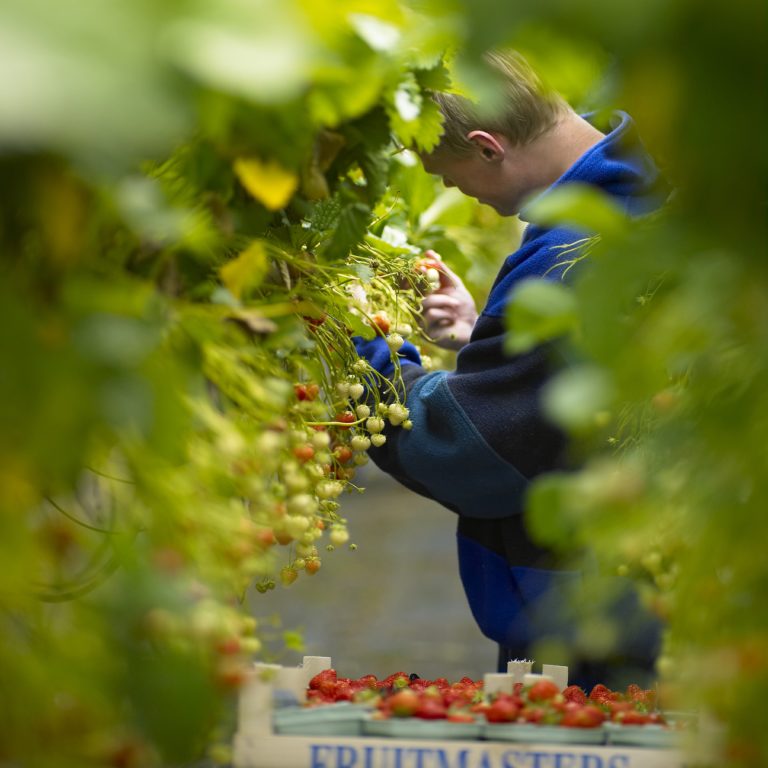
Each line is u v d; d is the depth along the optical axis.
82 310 2.20
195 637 2.58
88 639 2.50
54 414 2.07
